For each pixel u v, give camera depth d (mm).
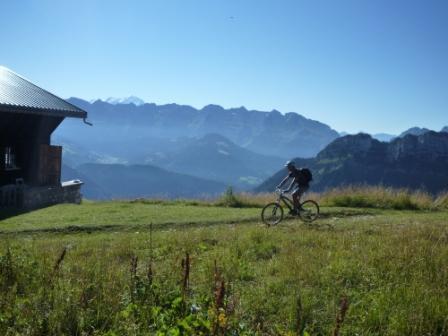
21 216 22125
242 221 20547
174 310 5816
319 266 9375
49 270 8195
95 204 29125
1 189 25250
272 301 7254
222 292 4918
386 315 6535
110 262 10062
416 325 6121
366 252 10477
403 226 16516
